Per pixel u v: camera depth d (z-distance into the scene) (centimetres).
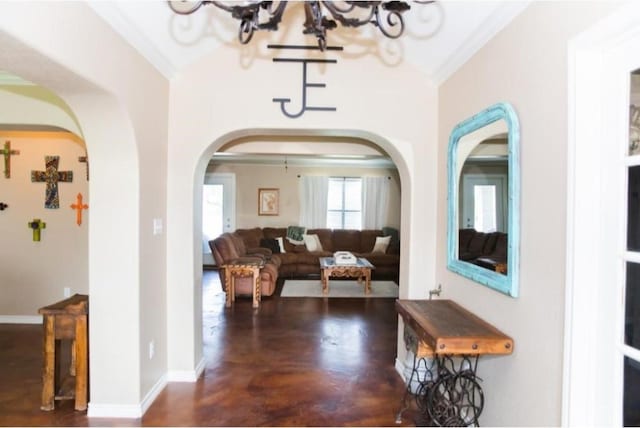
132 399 226
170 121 266
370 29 245
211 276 686
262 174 781
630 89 118
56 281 395
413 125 271
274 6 225
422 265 274
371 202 787
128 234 222
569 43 132
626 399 120
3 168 390
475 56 212
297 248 720
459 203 232
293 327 403
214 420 225
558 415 139
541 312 150
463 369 219
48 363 231
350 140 397
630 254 118
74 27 157
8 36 125
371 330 395
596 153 128
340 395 256
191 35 234
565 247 135
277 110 268
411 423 225
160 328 259
